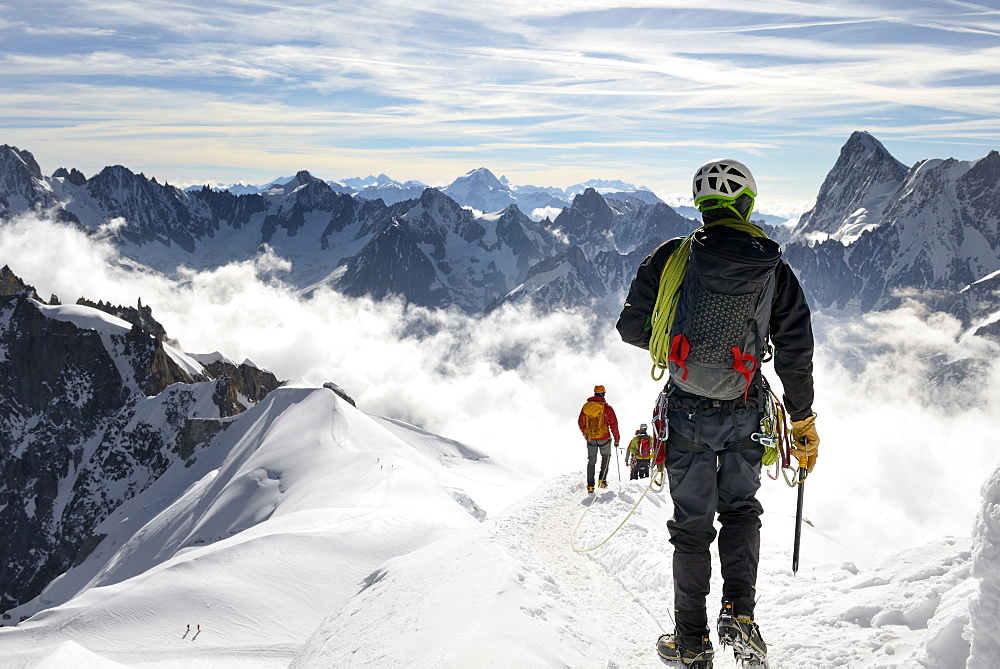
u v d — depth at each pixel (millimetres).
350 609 8547
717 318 3688
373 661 5582
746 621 3867
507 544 9062
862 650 4219
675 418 3994
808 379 3836
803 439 3955
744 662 3846
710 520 4039
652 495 13656
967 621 3516
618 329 4270
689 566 4156
